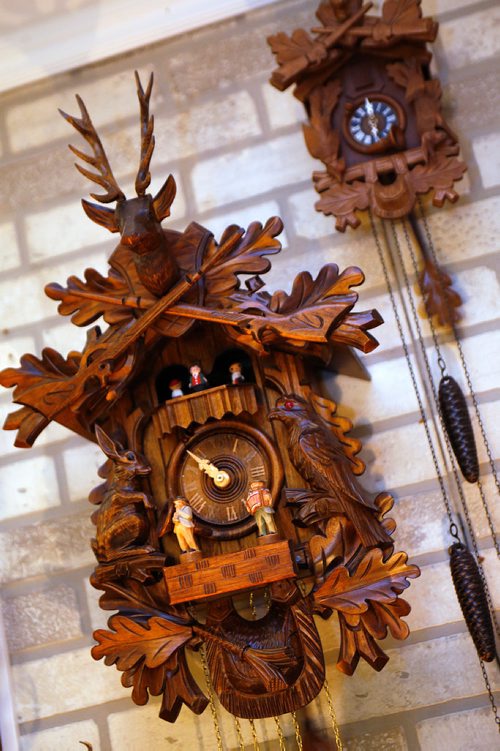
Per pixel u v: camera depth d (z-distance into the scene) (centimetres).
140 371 127
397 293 139
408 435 136
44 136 152
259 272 124
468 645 130
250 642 120
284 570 118
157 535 124
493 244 138
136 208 121
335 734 127
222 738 133
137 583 124
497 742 128
